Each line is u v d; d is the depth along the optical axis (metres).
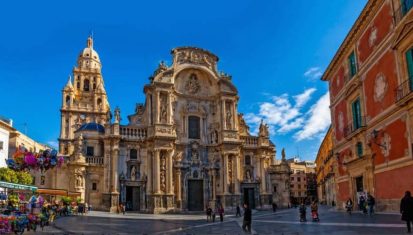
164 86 58.31
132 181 55.59
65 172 54.31
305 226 26.28
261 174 63.62
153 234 25.19
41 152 30.12
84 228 29.19
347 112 39.22
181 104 61.12
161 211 53.75
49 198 51.03
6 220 23.19
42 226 27.95
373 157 32.78
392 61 28.88
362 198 33.66
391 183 29.30
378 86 31.47
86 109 101.81
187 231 27.25
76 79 108.81
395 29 28.20
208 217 42.06
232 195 58.94
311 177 152.00
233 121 61.84
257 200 62.84
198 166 59.69
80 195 50.84
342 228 21.92
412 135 26.03
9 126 49.12
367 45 33.78
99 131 63.97
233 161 60.38
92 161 56.44
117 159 54.81
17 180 41.06
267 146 64.69
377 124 31.81
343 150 41.19
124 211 51.06
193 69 62.53
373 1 31.38
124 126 56.69
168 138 56.28
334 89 44.22
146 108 59.03
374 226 21.16
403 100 26.12
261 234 22.75
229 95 62.09
